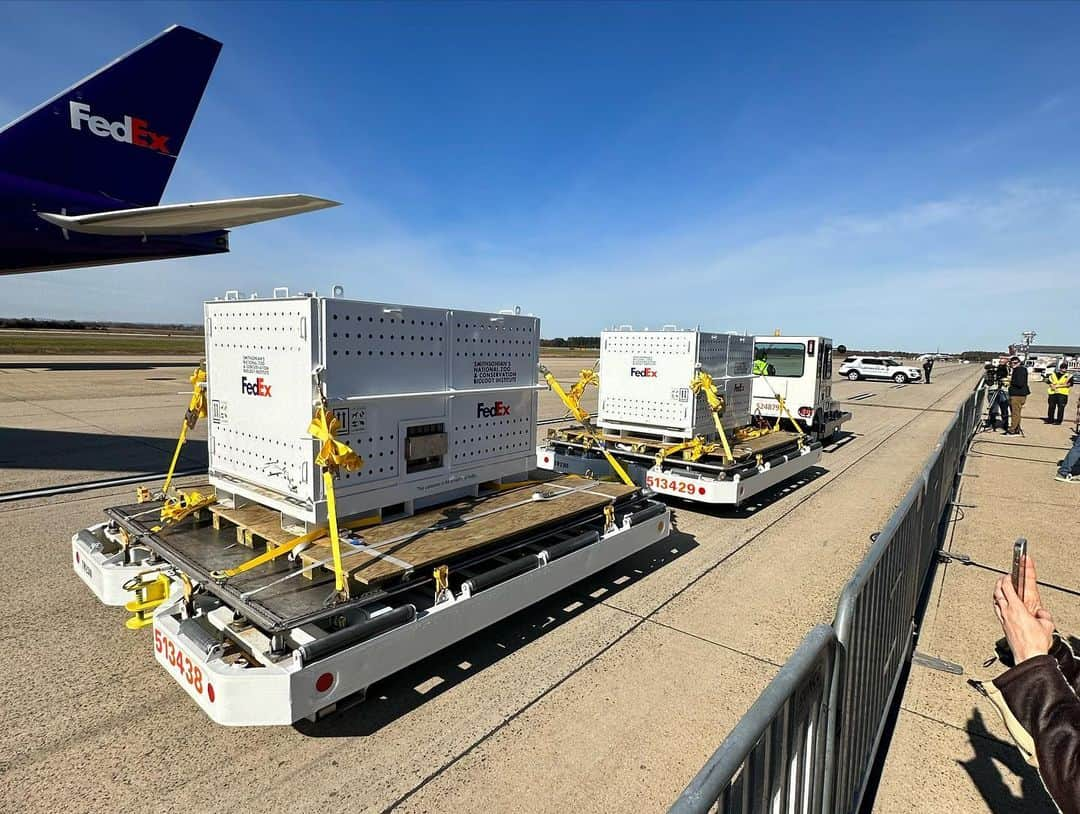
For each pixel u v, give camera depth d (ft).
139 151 33.53
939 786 8.82
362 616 10.00
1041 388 107.86
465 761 9.16
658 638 13.20
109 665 11.52
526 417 16.60
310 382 10.99
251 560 11.05
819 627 5.83
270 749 9.34
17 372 78.74
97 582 12.81
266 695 8.48
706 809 3.23
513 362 16.01
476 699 10.80
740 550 19.16
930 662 12.21
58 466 27.63
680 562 17.98
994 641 13.12
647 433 24.63
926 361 117.50
